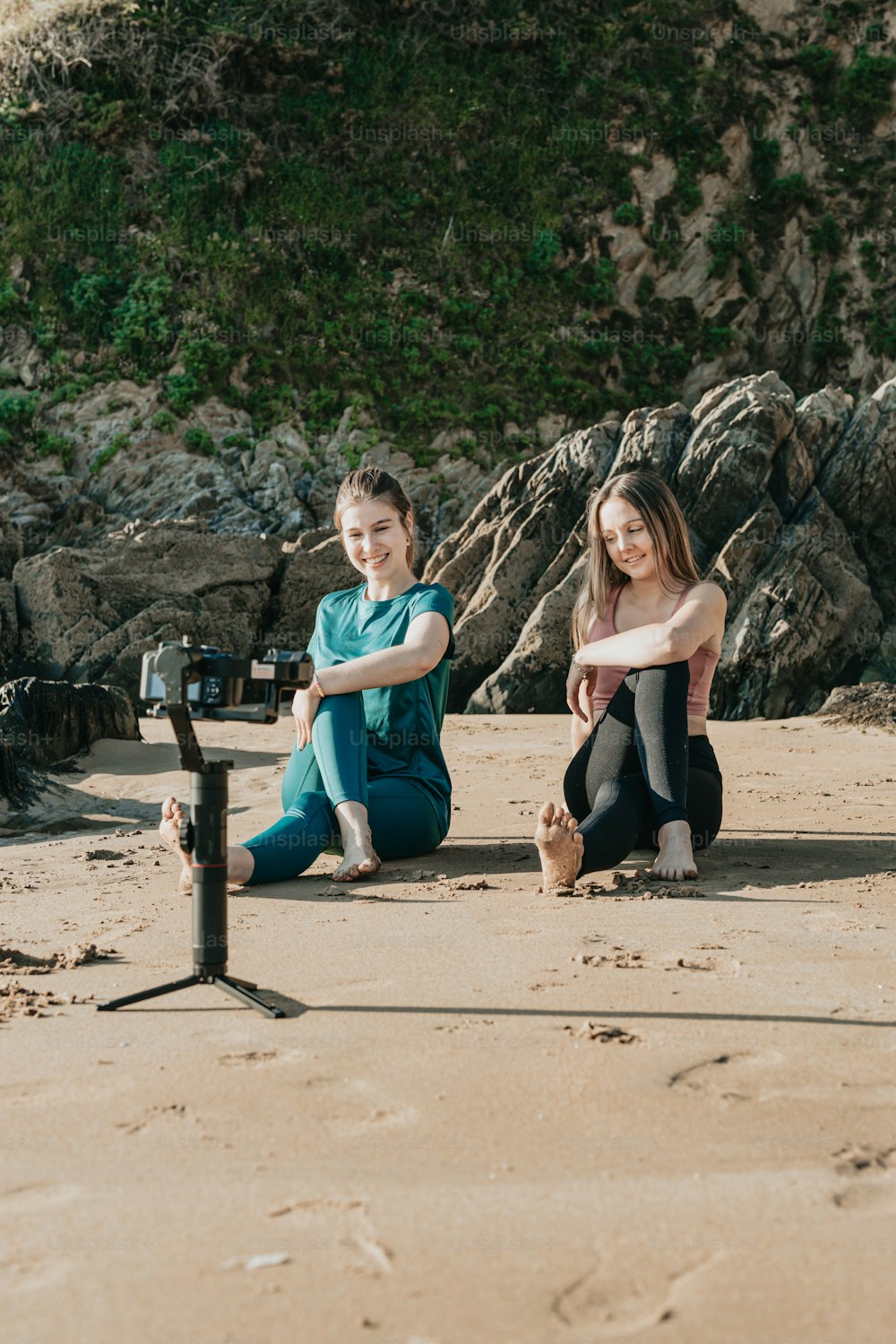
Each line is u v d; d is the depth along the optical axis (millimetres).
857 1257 1574
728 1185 1806
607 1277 1527
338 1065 2406
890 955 3305
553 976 3098
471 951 3410
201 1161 1921
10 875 5250
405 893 4395
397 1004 2869
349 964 3277
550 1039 2553
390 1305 1462
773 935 3562
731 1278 1522
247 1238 1640
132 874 5211
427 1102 2184
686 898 4176
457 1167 1881
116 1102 2209
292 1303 1468
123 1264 1569
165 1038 2623
